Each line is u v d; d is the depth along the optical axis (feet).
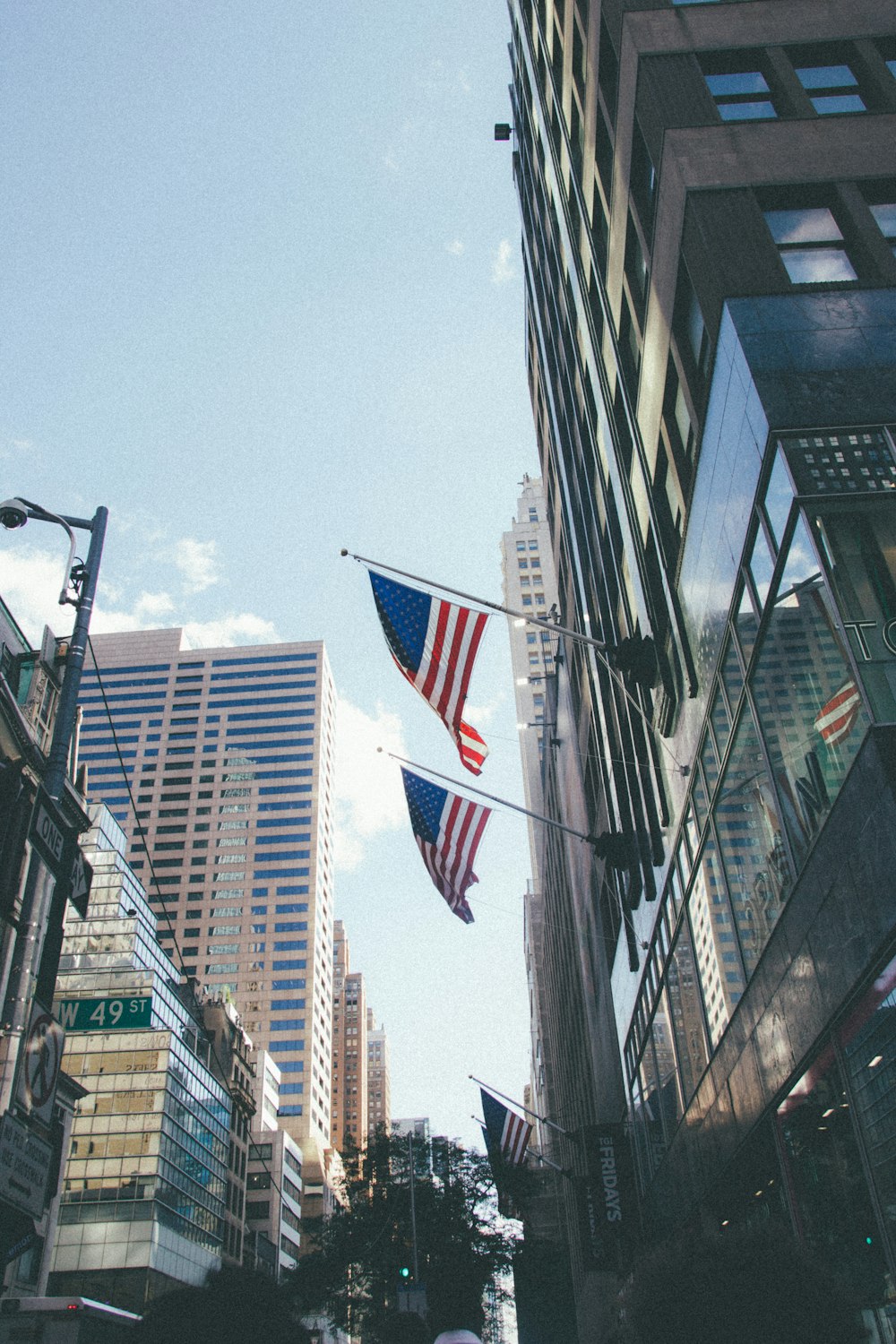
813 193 69.15
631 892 114.73
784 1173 63.16
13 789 48.67
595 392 109.81
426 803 82.17
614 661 99.40
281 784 611.88
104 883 269.23
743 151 71.56
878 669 46.11
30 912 82.89
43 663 120.78
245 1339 8.38
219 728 639.76
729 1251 8.03
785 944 58.90
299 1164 388.57
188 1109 254.68
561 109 118.21
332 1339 252.42
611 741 127.34
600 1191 127.13
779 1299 7.37
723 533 65.57
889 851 43.73
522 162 174.29
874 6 79.71
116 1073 237.66
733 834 69.00
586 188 106.01
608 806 133.80
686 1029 90.43
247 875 575.38
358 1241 187.42
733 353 61.00
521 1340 179.22
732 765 67.77
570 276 121.90
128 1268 213.87
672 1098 99.91
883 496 51.29
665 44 80.12
